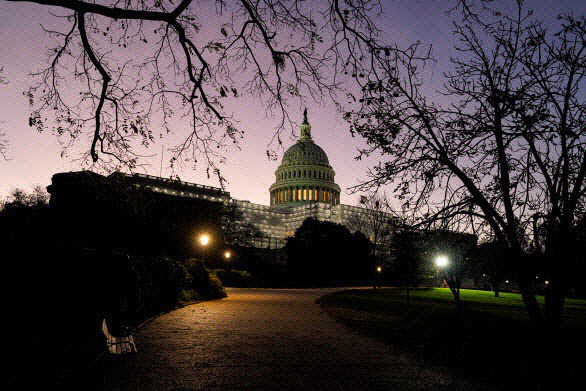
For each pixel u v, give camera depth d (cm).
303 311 1980
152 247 1700
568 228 716
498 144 801
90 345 865
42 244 1126
